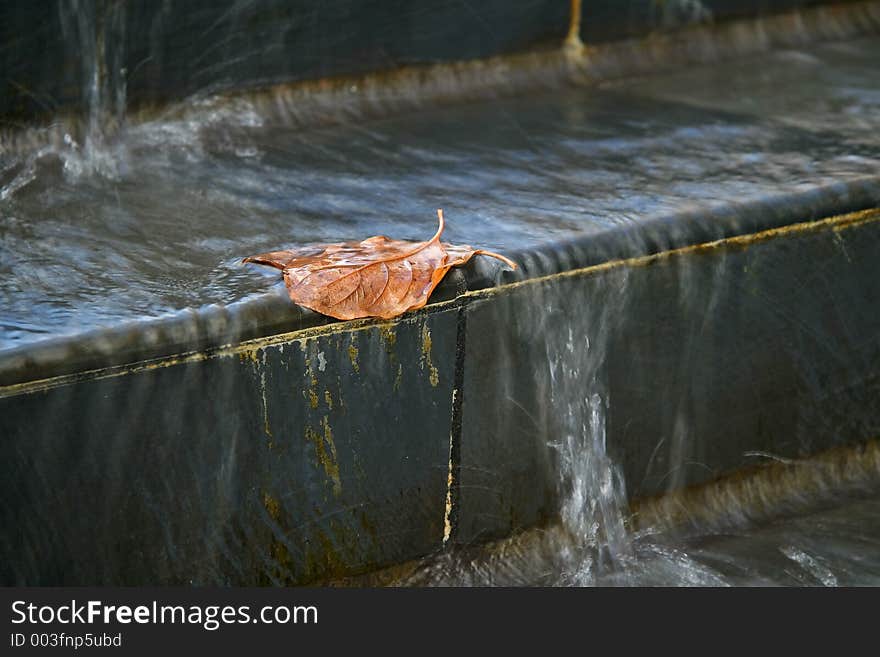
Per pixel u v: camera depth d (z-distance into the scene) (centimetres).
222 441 786
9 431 715
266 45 1189
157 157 1094
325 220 943
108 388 739
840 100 1258
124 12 1116
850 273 1013
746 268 961
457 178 1043
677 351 950
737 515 1001
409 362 836
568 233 905
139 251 873
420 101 1253
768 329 986
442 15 1265
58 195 996
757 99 1266
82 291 798
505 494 909
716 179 1024
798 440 1032
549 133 1162
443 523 893
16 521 729
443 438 870
